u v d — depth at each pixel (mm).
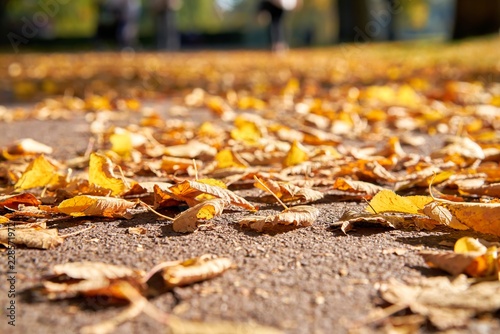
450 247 755
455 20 5934
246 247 760
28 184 960
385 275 687
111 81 3352
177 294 649
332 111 1811
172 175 1077
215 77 3555
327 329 596
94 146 1383
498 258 676
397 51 5523
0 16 9016
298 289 661
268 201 938
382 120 1713
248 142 1289
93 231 810
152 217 858
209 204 814
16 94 2570
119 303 635
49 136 1542
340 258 729
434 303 612
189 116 1934
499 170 1010
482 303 607
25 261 725
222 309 625
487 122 1579
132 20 7289
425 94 2316
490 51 4242
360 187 928
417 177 1021
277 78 3398
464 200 929
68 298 646
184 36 12938
